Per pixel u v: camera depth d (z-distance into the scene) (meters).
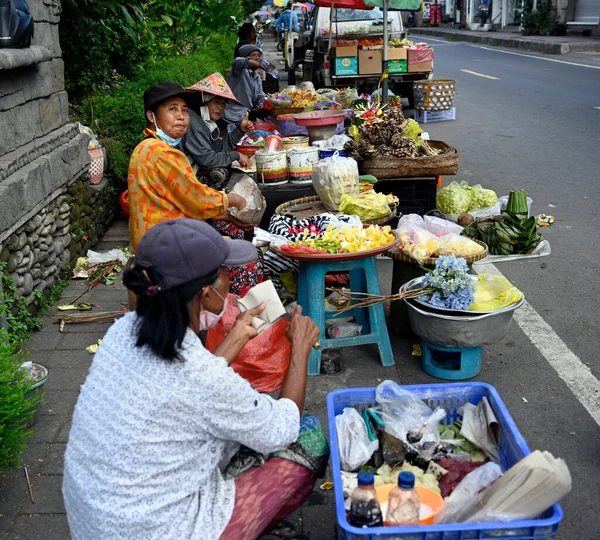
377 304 3.91
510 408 3.52
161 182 3.70
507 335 4.30
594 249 5.68
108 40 8.34
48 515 2.86
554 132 10.29
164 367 1.89
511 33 30.19
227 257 2.13
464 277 3.61
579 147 9.27
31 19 4.64
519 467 2.02
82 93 8.08
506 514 2.03
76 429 1.96
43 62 5.24
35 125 5.08
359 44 12.01
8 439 2.82
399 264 4.21
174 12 11.28
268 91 11.79
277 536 2.59
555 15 27.08
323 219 4.32
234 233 4.44
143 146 3.72
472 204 6.17
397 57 11.76
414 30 39.00
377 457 2.61
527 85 15.28
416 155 5.58
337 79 12.00
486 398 2.71
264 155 5.16
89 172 6.03
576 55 21.27
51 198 4.97
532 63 19.77
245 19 26.22
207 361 1.93
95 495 1.91
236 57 8.59
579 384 3.72
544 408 3.51
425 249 4.04
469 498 2.15
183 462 1.95
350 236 3.88
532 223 5.49
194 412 1.92
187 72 9.13
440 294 3.65
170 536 1.95
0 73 4.40
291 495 2.26
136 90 7.74
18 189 4.30
